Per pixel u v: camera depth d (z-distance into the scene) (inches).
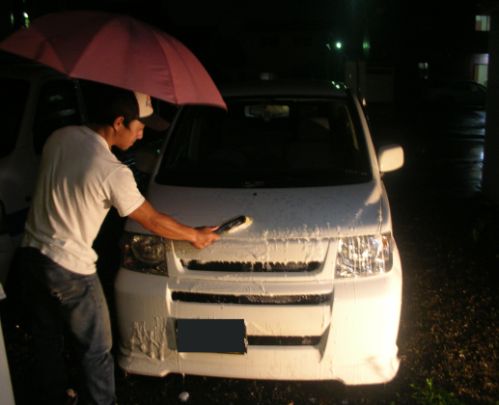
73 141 102.6
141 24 103.1
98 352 109.2
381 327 119.1
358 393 131.9
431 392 126.1
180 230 111.3
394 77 1036.5
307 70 1553.9
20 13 418.3
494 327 160.6
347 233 121.6
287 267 119.6
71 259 103.1
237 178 146.3
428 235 243.4
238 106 169.9
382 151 156.2
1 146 170.1
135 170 223.1
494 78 289.7
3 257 158.4
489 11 285.0
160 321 120.3
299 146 159.9
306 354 117.7
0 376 96.2
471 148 518.6
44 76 187.6
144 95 106.2
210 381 137.2
